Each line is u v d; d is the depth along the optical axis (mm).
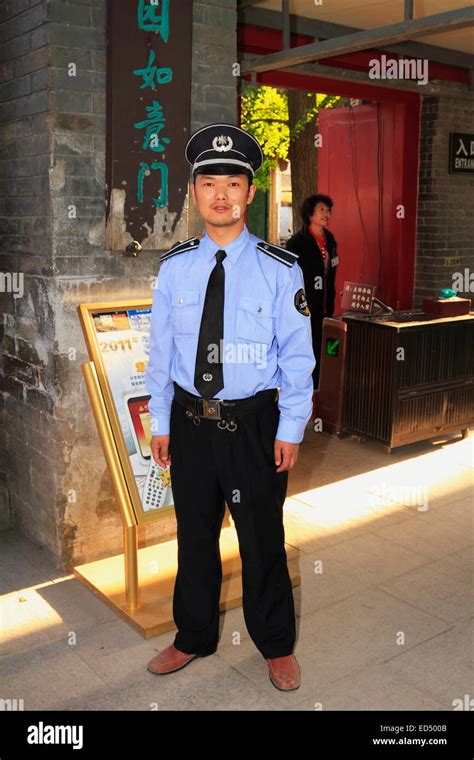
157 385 2572
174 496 2570
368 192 6449
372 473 4645
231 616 3031
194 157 2342
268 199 15297
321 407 5406
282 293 2379
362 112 6379
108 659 2732
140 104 3141
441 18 3604
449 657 2746
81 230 3178
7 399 3660
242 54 5047
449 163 6195
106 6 3059
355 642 2832
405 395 4891
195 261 2418
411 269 6391
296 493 4316
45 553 3504
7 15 3242
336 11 4953
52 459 3311
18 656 2740
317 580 3312
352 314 5324
